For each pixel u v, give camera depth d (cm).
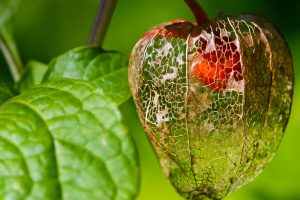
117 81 27
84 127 21
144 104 26
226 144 26
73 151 21
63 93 22
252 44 26
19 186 21
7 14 30
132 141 21
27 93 22
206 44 25
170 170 26
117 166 21
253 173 26
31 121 22
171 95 25
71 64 27
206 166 26
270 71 26
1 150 21
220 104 25
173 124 26
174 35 26
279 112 26
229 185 26
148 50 26
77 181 21
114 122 21
